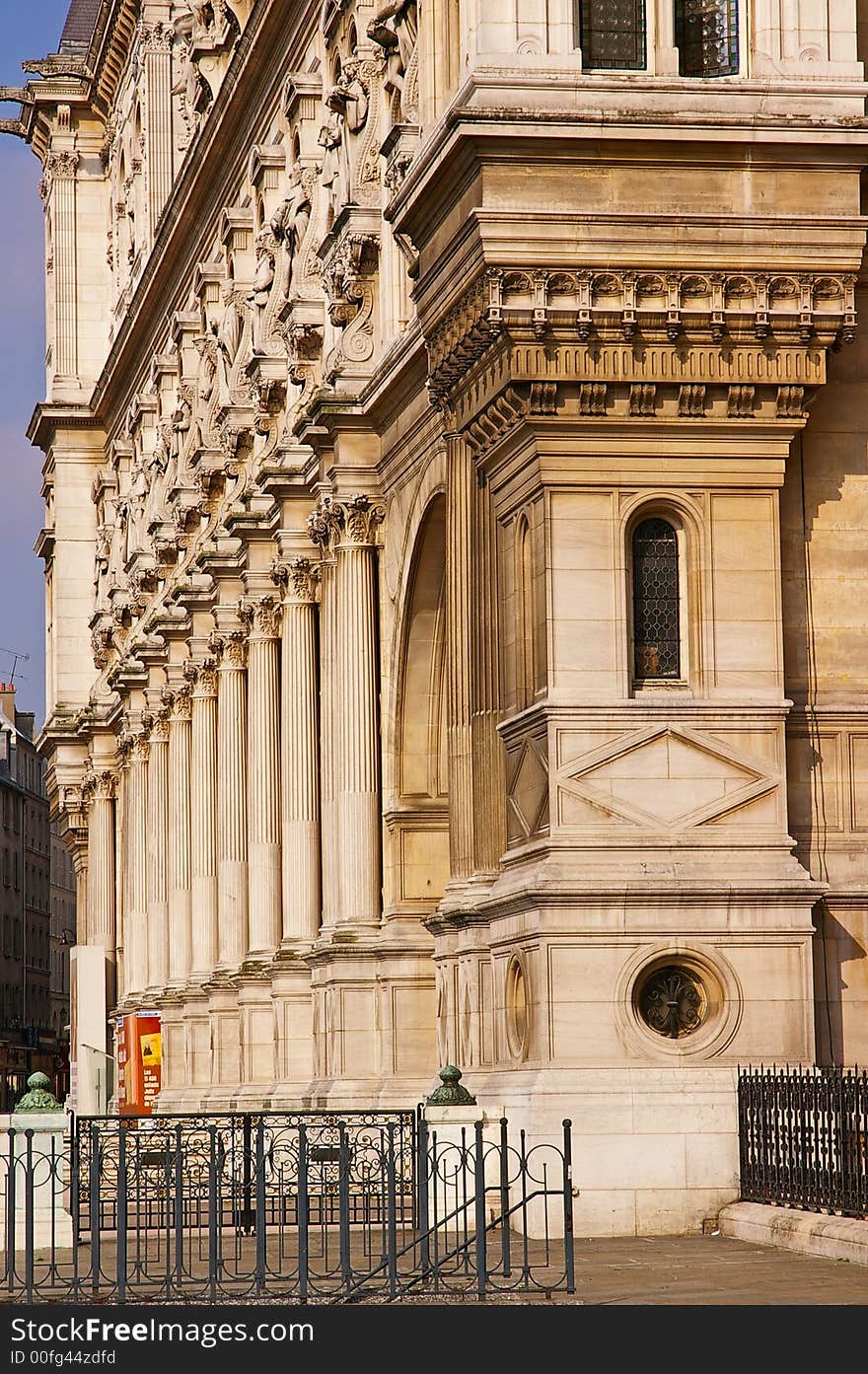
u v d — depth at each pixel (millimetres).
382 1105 43656
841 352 34656
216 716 64250
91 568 95812
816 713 34094
